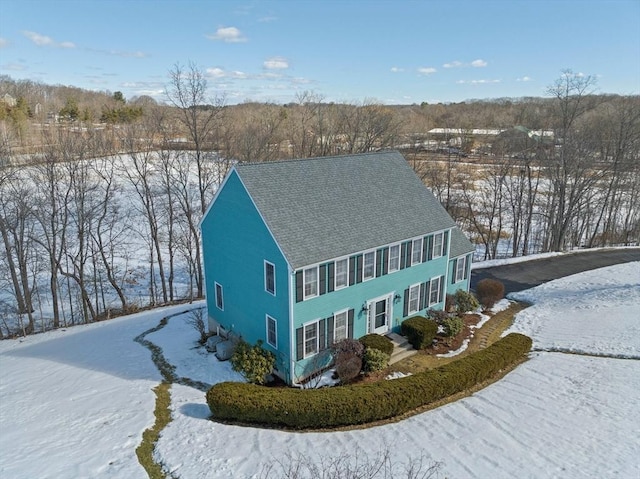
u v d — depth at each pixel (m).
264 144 48.72
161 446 13.66
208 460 12.85
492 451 13.23
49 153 35.38
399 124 60.50
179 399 17.20
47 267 34.94
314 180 20.95
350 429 15.07
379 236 20.70
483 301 27.09
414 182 24.95
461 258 27.05
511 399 16.66
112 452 13.20
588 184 44.19
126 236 40.34
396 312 22.44
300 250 17.75
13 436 14.32
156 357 21.41
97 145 45.25
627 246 44.16
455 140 77.38
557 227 43.19
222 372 19.59
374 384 16.52
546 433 14.14
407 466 12.45
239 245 19.98
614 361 19.08
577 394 16.59
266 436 14.40
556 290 30.03
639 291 27.23
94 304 34.19
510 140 60.00
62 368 20.95
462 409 16.08
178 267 41.16
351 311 20.09
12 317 32.06
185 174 40.81
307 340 18.55
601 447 13.20
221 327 22.67
